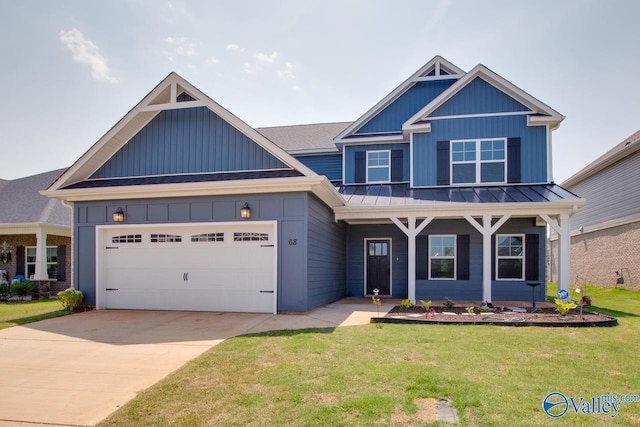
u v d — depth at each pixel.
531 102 13.84
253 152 11.32
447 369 5.48
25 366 6.01
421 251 14.64
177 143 11.88
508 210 11.73
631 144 18.11
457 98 14.50
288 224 10.48
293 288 10.40
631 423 3.88
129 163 12.16
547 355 6.23
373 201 13.12
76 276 11.76
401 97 16.11
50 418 4.26
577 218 24.95
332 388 4.77
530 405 4.27
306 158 17.34
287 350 6.48
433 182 14.38
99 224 11.66
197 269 11.10
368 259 15.46
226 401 4.49
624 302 14.30
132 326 8.87
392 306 12.02
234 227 10.92
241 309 10.75
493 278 14.09
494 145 14.15
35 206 17.09
